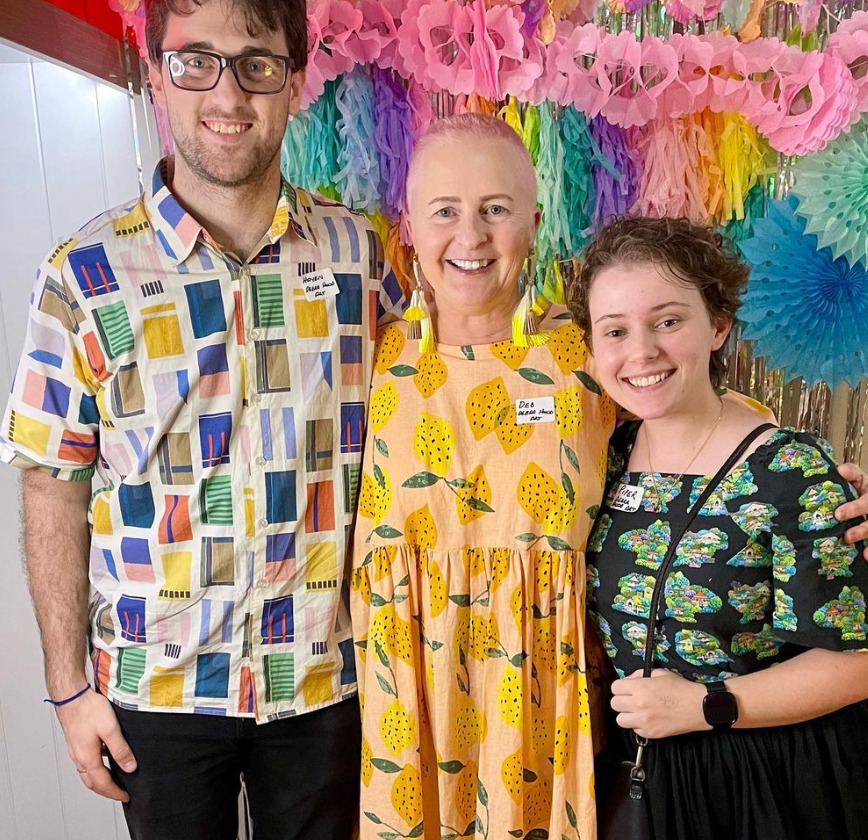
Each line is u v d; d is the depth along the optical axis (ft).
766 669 3.31
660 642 3.45
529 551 3.78
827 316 4.72
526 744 3.81
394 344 4.12
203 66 3.51
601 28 4.52
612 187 4.74
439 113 4.82
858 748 3.39
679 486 3.47
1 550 5.92
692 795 3.30
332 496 3.98
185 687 3.92
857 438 5.07
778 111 4.51
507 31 4.35
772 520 3.20
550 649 3.82
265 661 3.92
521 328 3.91
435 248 3.76
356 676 4.16
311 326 3.88
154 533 3.85
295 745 4.09
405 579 3.88
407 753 3.88
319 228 4.04
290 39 3.66
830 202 4.53
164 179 3.98
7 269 5.54
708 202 4.74
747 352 5.00
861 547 3.19
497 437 3.84
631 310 3.31
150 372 3.74
